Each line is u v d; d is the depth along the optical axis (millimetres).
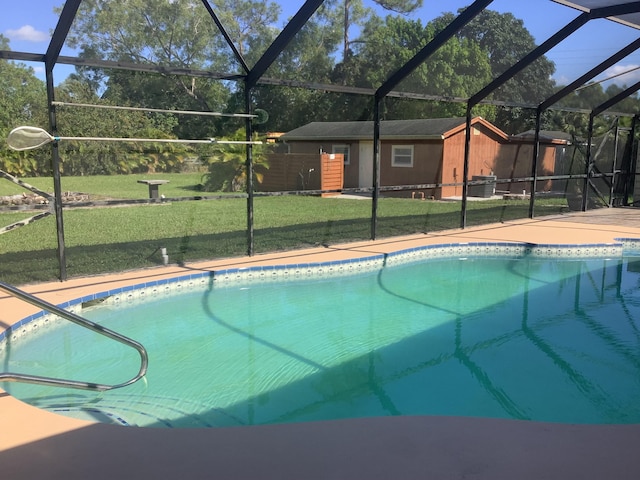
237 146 7129
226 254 7090
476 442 2436
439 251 7988
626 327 5199
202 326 5051
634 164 13219
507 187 14727
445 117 9562
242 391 3707
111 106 5379
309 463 2258
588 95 10547
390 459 2283
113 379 3838
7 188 6230
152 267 6301
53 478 2162
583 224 9992
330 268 6844
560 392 3773
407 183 15602
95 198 9211
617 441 2449
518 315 5551
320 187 13656
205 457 2318
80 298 5078
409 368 4168
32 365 4043
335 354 4426
